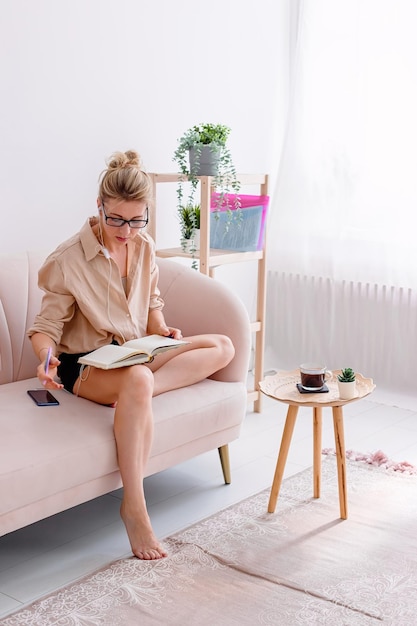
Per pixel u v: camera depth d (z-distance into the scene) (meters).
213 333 2.89
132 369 2.38
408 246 3.91
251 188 4.35
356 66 3.97
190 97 3.81
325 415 3.68
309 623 2.01
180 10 3.68
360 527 2.53
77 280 2.58
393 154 3.90
